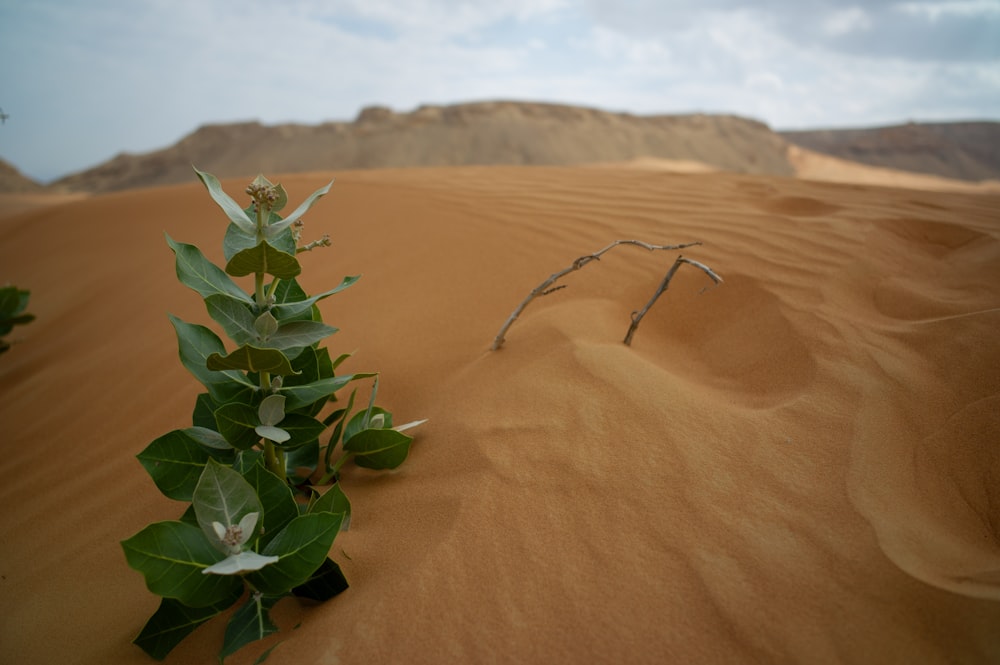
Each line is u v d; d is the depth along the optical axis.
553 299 3.04
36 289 5.62
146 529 1.35
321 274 3.97
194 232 5.84
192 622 1.47
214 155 90.81
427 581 1.51
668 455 1.80
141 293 4.70
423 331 2.96
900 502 1.59
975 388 1.92
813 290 2.70
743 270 2.96
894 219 3.48
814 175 77.88
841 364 2.15
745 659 1.27
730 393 2.21
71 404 3.25
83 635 1.59
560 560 1.53
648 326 2.76
